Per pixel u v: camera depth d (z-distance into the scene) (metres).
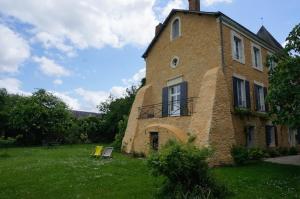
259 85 17.59
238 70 15.98
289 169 11.25
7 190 7.82
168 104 18.05
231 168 11.70
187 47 17.53
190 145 7.36
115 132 34.97
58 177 9.58
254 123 16.28
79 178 9.38
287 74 10.48
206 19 16.45
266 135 17.30
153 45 21.06
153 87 20.14
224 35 15.57
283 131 19.27
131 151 17.67
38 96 30.91
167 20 19.70
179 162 6.68
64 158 15.74
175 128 14.59
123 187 8.12
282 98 10.57
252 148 14.28
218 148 12.59
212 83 14.11
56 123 30.62
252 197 7.04
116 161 13.85
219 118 13.27
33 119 29.05
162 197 6.95
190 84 16.67
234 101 15.08
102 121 35.12
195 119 13.82
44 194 7.38
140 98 19.73
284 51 11.41
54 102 31.67
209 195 6.70
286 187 8.16
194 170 6.90
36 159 15.20
